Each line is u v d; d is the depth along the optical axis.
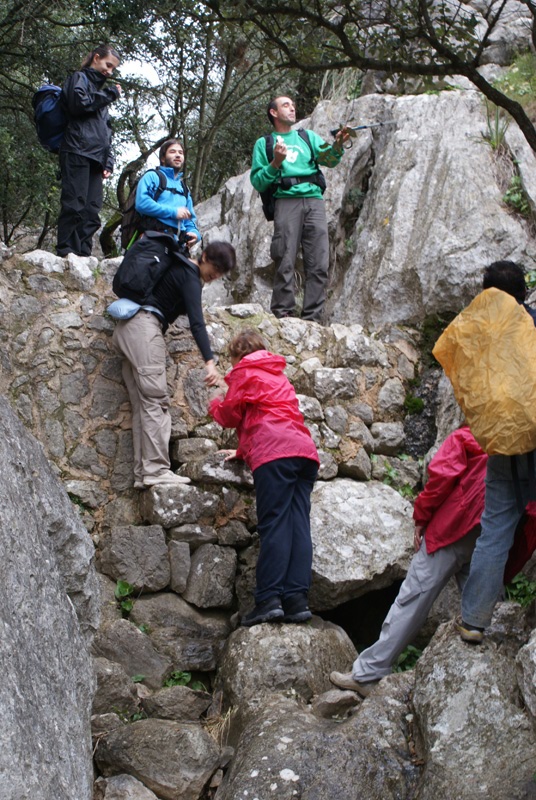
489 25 4.10
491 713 3.27
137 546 4.89
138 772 3.69
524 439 3.13
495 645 3.52
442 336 3.41
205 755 3.74
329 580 4.75
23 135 9.45
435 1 8.00
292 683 4.20
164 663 4.59
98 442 5.10
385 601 5.35
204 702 4.32
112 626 4.61
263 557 4.47
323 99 8.60
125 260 5.02
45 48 8.62
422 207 6.56
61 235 5.71
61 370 5.12
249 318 5.69
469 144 6.71
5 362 5.03
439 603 4.91
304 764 3.44
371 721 3.60
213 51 10.14
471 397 3.22
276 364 4.76
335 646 4.50
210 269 5.07
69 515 3.45
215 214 8.77
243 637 4.38
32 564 3.01
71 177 5.70
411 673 3.86
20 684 2.66
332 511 4.99
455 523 4.03
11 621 2.76
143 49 8.86
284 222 6.24
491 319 3.27
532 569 4.21
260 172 6.18
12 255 5.18
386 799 3.32
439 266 6.09
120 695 4.24
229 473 5.06
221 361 5.50
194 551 4.99
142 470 5.01
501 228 6.12
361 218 7.10
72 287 5.24
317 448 5.40
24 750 2.52
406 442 5.76
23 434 3.39
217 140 11.96
